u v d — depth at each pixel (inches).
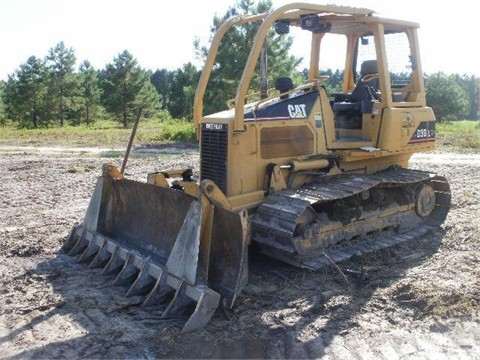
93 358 166.4
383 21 267.3
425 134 297.0
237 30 810.8
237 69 808.3
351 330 184.4
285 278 231.8
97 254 245.6
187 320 189.8
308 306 203.9
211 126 247.8
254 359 167.2
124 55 1772.9
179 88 1549.0
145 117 1819.6
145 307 201.2
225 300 195.8
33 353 168.9
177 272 198.7
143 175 517.3
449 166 576.1
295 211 218.5
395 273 236.7
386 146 274.1
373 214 267.9
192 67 1499.8
